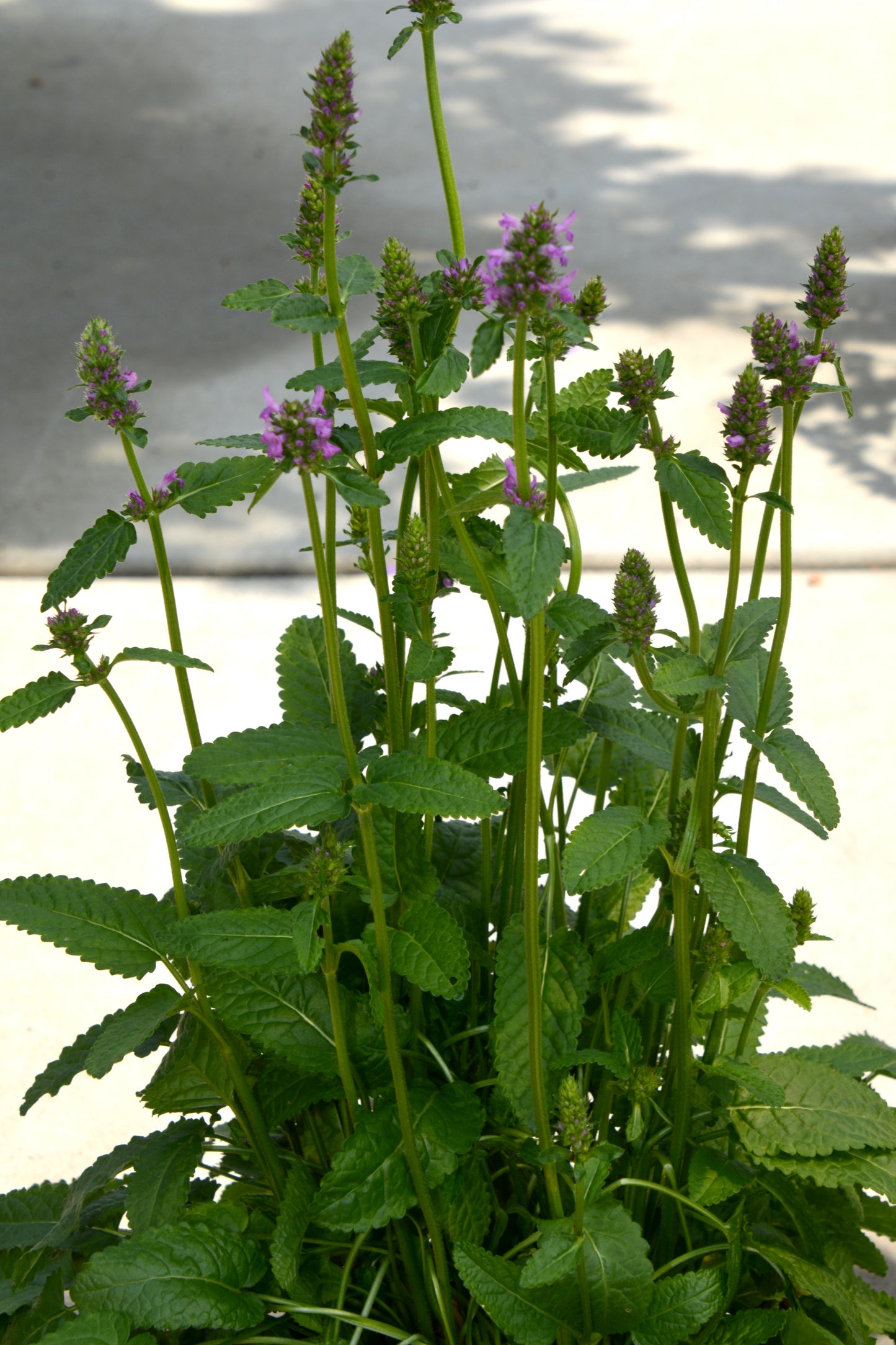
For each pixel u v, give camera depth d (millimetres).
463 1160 1459
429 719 1433
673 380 3838
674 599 3031
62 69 6469
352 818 1456
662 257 4578
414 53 6512
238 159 5414
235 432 3627
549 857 1523
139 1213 1454
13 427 3760
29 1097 1525
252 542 3348
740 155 5496
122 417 1408
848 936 2209
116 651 2949
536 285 1282
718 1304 1409
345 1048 1419
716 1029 1502
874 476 3514
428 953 1400
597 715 1523
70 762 2678
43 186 5254
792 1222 1568
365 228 4703
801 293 4352
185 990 1441
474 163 5316
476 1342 1493
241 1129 1580
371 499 1321
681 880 1415
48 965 2230
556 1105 1439
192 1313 1401
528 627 1441
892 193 5152
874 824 2455
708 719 1409
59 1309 1475
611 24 6918
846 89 6133
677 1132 1474
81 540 1423
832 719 2717
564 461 1482
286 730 1401
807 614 3023
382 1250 1494
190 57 6527
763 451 1369
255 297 1418
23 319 4285
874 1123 1478
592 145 5539
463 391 3771
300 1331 1492
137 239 4789
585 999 1490
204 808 1538
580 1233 1390
